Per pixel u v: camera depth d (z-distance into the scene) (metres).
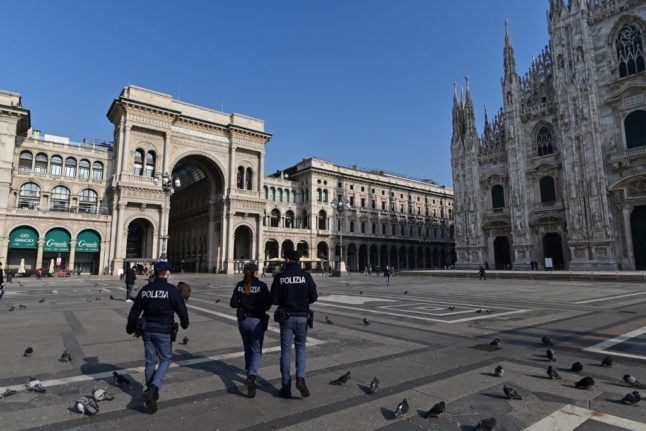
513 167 54.12
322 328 11.02
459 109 63.28
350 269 81.50
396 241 88.44
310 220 76.44
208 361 7.55
